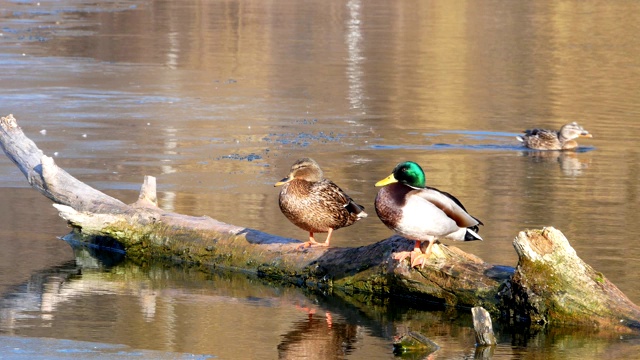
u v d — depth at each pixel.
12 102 24.70
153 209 13.91
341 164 19.42
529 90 29.14
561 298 10.60
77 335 9.92
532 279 10.68
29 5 47.44
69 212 13.42
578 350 9.92
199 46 36.31
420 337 9.93
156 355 9.27
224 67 31.72
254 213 15.45
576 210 16.06
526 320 10.85
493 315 11.03
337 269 12.11
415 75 31.22
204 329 10.36
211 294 11.87
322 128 23.00
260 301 11.61
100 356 9.12
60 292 11.67
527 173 19.12
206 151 20.30
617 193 17.50
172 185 17.33
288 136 22.00
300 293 12.05
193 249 13.21
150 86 27.84
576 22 46.44
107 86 27.61
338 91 27.98
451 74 31.62
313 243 12.57
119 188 16.97
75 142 20.64
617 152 21.50
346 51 36.00
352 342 10.11
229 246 13.01
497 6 52.22
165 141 21.09
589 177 18.89
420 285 11.45
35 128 21.86
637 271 12.43
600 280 10.72
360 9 49.59
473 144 21.94
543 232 10.69
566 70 33.03
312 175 12.29
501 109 26.12
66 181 14.31
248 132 22.30
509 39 40.28
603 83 30.61
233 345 9.84
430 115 25.05
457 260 11.38
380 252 11.84
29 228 14.66
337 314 11.15
